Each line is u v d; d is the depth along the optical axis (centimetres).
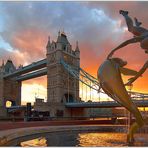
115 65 1257
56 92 9319
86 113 8331
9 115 9300
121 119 3994
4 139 1443
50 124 2834
